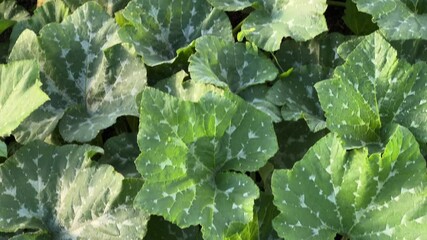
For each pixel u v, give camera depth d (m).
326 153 1.41
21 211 1.49
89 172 1.48
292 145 1.60
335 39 1.69
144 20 1.68
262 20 1.65
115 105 1.60
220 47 1.60
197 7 1.71
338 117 1.47
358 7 1.58
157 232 1.51
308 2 1.60
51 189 1.50
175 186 1.40
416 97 1.48
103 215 1.44
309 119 1.54
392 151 1.37
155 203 1.37
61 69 1.67
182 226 1.37
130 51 1.62
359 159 1.39
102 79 1.63
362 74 1.49
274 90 1.58
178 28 1.70
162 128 1.39
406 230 1.37
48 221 1.49
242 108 1.43
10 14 1.91
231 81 1.59
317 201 1.41
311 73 1.63
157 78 1.67
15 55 1.67
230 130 1.44
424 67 1.49
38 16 1.80
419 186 1.37
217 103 1.42
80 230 1.45
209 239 1.36
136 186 1.44
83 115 1.62
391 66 1.48
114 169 1.47
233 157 1.45
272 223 1.39
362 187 1.39
